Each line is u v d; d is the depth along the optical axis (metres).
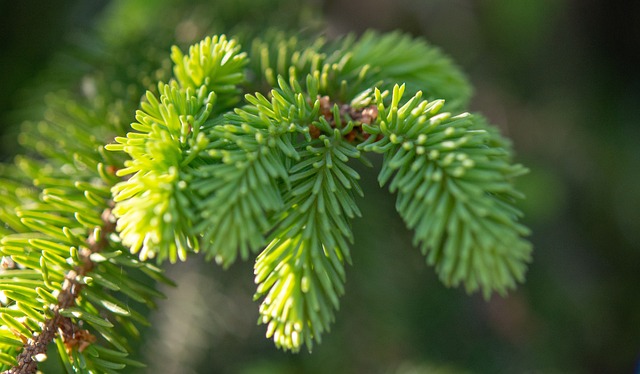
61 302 0.33
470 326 0.52
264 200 0.31
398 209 0.31
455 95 0.37
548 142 0.64
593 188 0.64
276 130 0.32
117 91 0.39
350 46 0.38
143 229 0.30
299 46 0.39
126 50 0.41
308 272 0.31
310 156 0.32
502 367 0.51
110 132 0.37
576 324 0.58
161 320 0.41
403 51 0.37
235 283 0.44
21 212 0.33
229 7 0.44
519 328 0.55
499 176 0.31
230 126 0.31
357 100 0.34
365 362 0.45
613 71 0.69
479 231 0.30
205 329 0.42
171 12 0.45
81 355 0.32
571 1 0.67
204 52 0.33
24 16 0.49
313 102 0.33
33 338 0.32
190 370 0.42
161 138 0.31
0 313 0.32
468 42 0.61
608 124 0.65
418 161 0.31
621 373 0.59
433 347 0.48
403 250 0.46
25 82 0.47
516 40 0.59
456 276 0.31
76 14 0.51
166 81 0.38
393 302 0.44
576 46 0.67
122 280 0.33
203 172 0.31
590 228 0.65
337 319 0.44
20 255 0.33
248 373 0.44
